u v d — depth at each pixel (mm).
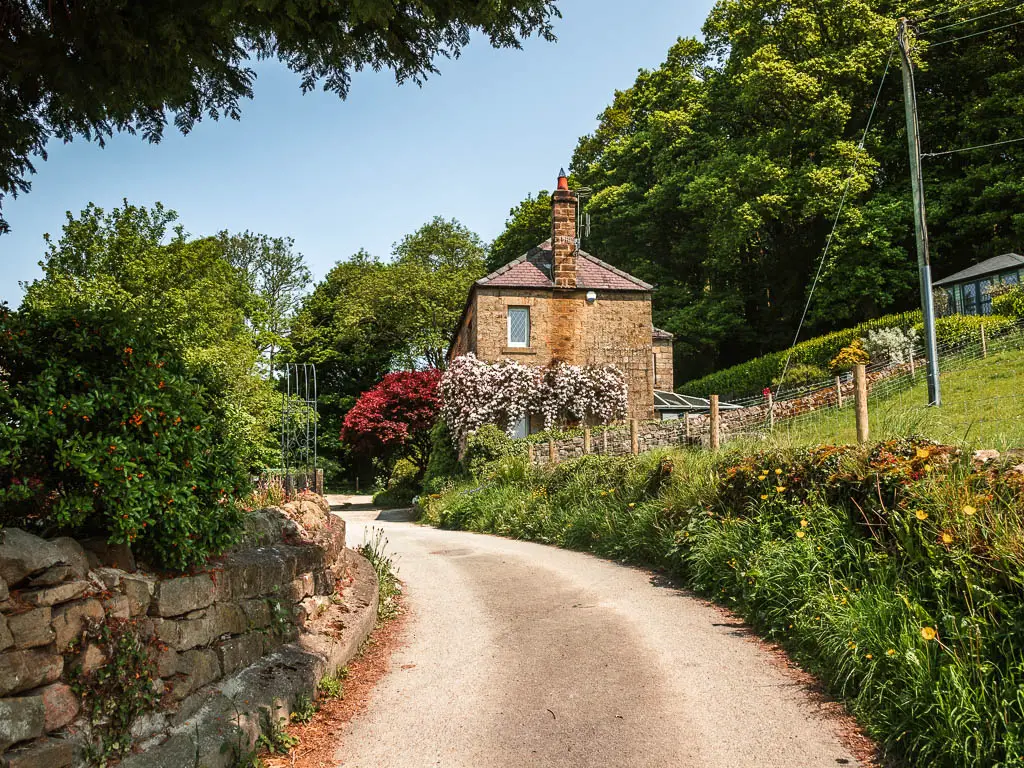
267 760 4207
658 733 4473
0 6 4141
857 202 31984
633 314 24812
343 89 5316
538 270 24969
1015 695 3756
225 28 4398
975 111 30266
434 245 48750
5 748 2852
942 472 5500
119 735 3404
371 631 6906
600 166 43375
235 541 4801
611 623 6914
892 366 18594
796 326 38219
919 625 4543
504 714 4879
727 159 33656
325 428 47281
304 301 50625
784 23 32375
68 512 3404
